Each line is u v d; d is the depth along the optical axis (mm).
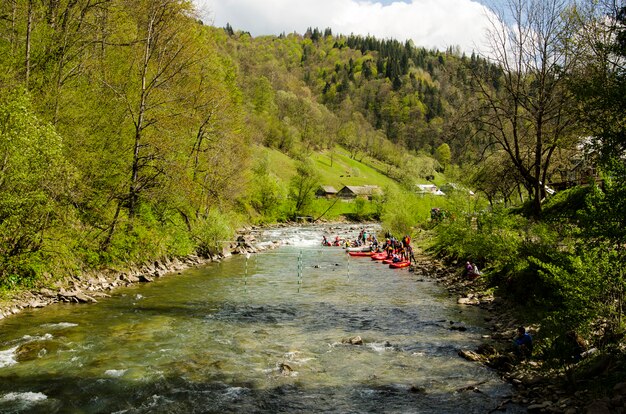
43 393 10828
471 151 34250
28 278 19156
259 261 36719
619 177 9602
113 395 10859
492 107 29875
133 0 28016
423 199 60156
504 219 24766
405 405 10438
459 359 13523
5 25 21781
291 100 173750
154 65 29797
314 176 102438
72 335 15148
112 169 25281
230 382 11805
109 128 25266
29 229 18141
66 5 24734
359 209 105500
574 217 18094
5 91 17406
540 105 27375
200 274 28984
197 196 32250
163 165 26469
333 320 18344
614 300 11766
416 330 16828
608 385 9336
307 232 70375
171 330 16344
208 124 35781
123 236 26297
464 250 30312
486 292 22234
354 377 12211
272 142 139500
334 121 190250
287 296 23031
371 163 179750
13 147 15391
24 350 13484
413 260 36594
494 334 15867
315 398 10883
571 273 13641
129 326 16531
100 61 26359
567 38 24062
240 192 51000
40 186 17312
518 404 10117
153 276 26734
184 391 11195
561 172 39906
